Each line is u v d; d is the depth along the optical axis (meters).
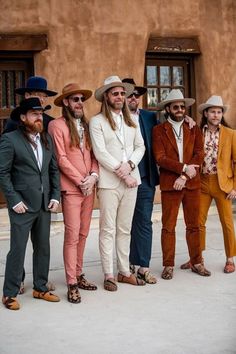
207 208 6.26
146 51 9.07
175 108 5.88
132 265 6.05
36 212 5.12
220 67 9.58
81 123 5.51
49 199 5.24
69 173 5.32
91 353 4.20
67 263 5.36
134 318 4.88
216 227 8.39
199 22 9.37
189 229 6.09
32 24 8.27
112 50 8.76
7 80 8.45
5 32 8.15
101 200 5.62
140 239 5.85
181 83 9.64
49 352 4.21
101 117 5.55
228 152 6.12
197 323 4.76
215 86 9.55
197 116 9.66
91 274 6.18
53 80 8.45
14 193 5.03
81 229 5.60
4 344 4.37
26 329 4.66
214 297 5.40
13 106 8.53
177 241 7.56
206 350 4.22
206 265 6.47
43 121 5.53
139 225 5.85
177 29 9.22
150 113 6.09
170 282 5.86
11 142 5.02
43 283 5.36
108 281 5.63
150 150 5.92
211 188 6.17
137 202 5.86
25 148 5.06
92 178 5.40
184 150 5.87
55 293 5.54
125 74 8.86
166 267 6.00
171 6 9.15
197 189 6.00
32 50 8.32
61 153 5.34
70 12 8.48
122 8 8.79
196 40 9.41
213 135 6.17
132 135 5.66
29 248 7.18
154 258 6.79
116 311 5.05
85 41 8.59
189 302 5.27
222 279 5.95
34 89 5.41
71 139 5.37
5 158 5.01
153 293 5.52
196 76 9.62
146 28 8.97
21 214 5.07
